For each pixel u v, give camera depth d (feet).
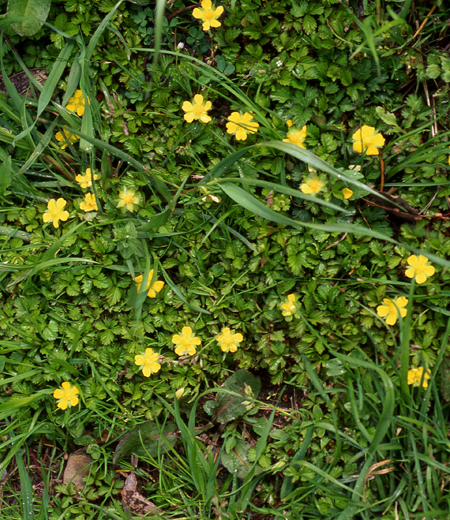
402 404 2.03
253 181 2.01
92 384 2.15
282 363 2.14
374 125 2.12
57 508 2.15
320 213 2.13
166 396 2.17
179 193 2.13
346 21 2.12
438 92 2.10
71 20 2.17
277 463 2.10
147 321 2.17
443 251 2.08
